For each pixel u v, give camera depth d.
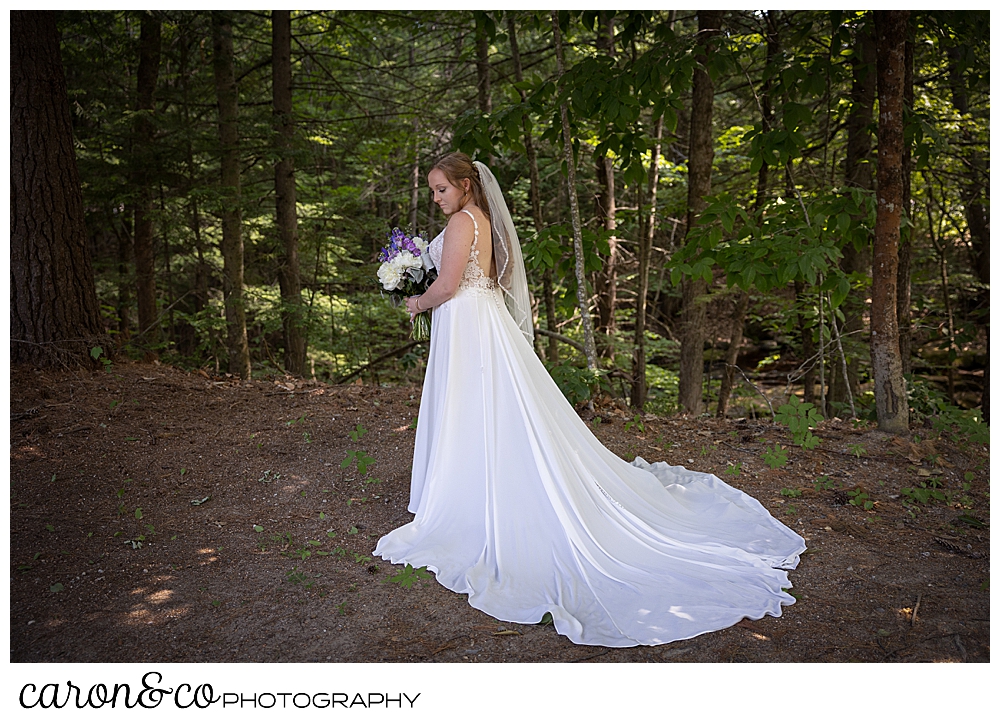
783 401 11.59
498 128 5.87
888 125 4.55
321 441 4.64
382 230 11.13
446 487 3.36
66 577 3.01
